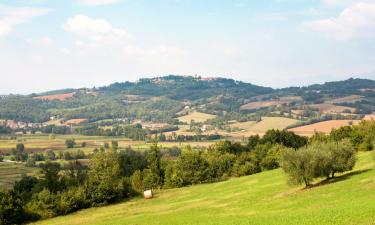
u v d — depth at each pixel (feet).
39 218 289.94
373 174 216.54
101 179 341.62
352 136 381.19
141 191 377.09
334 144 229.25
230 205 233.55
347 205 154.20
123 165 491.72
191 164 403.75
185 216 216.33
